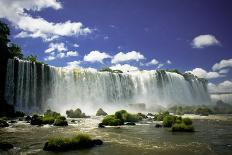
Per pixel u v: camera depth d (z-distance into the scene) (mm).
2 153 18609
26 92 65750
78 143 20797
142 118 49531
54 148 19703
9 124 38281
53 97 70562
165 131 31172
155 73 95812
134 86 89188
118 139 25188
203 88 115250
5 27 69562
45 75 69875
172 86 100125
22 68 65625
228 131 31172
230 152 19422
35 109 65812
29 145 21703
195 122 44031
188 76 111938
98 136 27172
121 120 39594
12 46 86375
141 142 23500
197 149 20484
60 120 37938
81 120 46750
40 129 32906
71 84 74375
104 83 81062
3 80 62906
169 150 20125
